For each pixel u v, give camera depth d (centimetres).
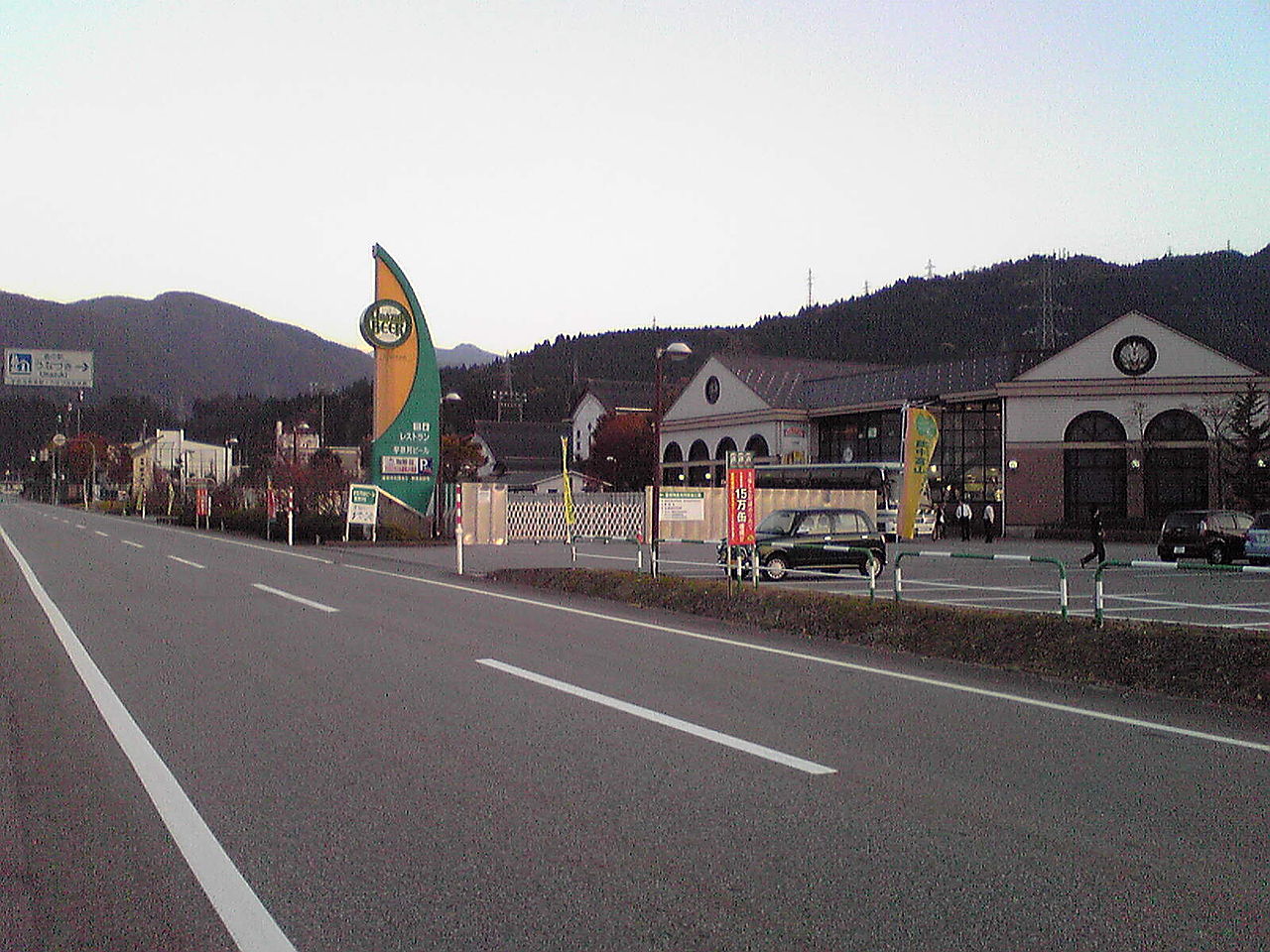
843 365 6444
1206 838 505
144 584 1923
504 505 3841
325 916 405
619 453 7550
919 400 4725
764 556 2170
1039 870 459
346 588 1888
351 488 3512
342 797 568
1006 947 379
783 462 5512
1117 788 593
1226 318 12262
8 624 1338
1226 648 940
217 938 388
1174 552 2670
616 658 1074
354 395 14612
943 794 578
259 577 2106
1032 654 1047
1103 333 4447
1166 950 378
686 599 1585
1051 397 4512
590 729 738
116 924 401
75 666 1005
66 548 3055
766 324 19050
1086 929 395
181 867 462
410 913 408
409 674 963
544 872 453
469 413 14112
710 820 528
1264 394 4178
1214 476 4284
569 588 1877
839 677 972
